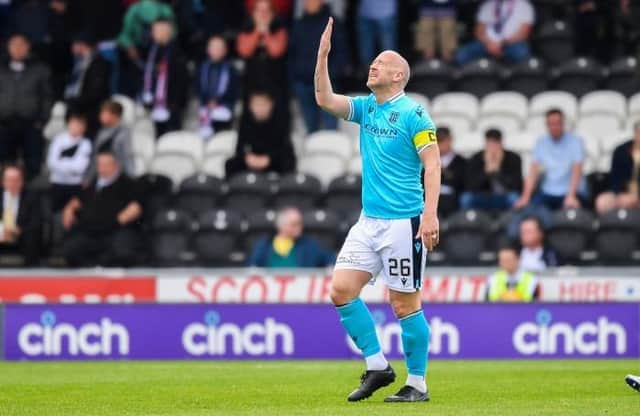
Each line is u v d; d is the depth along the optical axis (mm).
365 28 63875
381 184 27797
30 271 49938
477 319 47031
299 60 61750
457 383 34375
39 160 61781
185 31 66500
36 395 31438
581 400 29094
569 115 62062
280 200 57344
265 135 58781
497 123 62062
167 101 62688
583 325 46875
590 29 66062
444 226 54031
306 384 34219
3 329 47844
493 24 64875
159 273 49656
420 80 63969
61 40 67375
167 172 61375
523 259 50656
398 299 28125
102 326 47750
